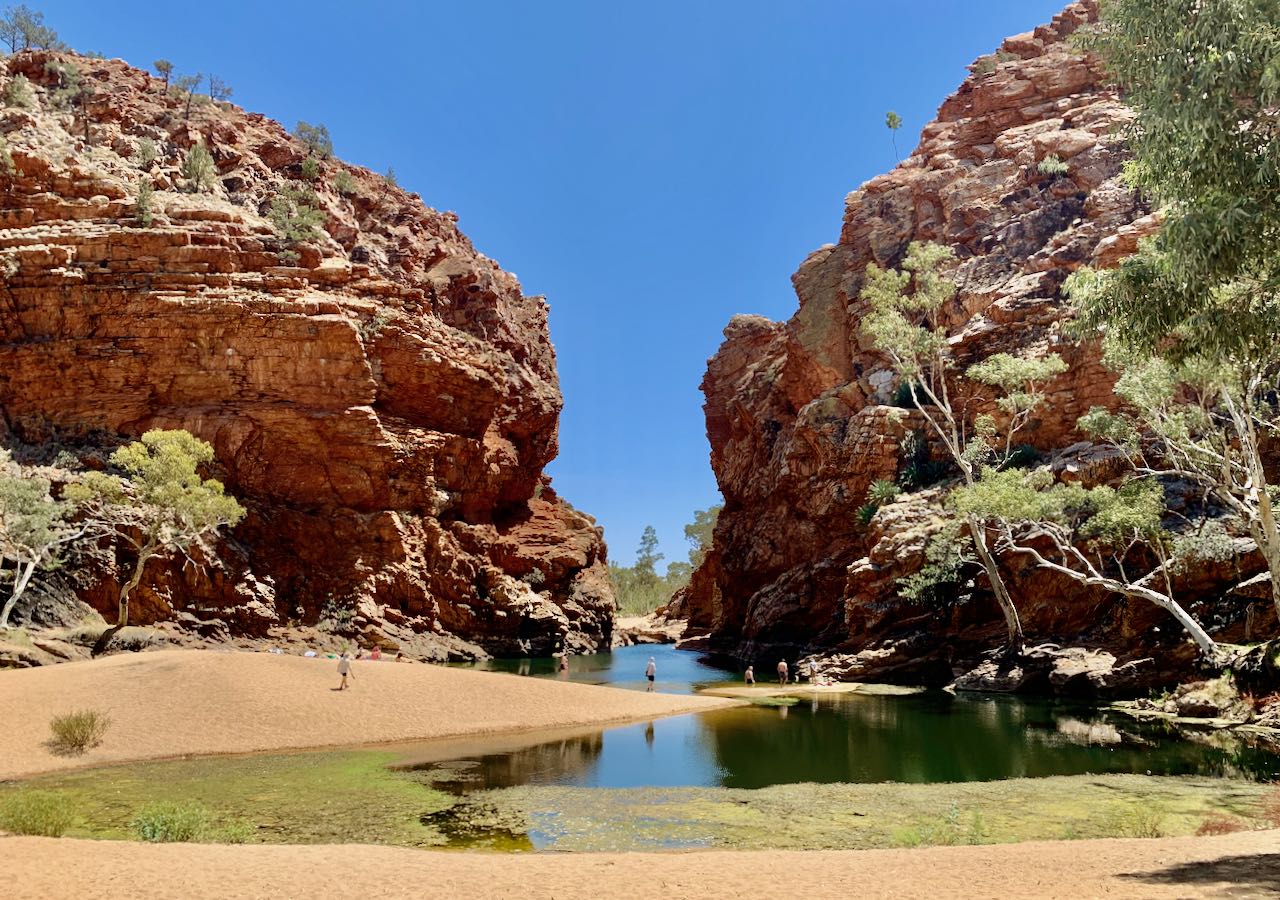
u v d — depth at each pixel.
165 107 82.50
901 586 48.81
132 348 60.91
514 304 103.75
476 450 74.19
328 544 61.88
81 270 62.00
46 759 21.19
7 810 13.41
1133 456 41.88
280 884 9.01
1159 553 34.19
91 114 76.19
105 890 8.34
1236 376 25.95
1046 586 43.97
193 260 64.50
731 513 90.25
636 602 162.38
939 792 18.70
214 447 60.12
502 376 80.44
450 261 91.88
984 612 46.97
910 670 46.00
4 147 64.19
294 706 27.45
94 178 66.50
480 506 77.44
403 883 9.29
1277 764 21.19
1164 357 14.70
